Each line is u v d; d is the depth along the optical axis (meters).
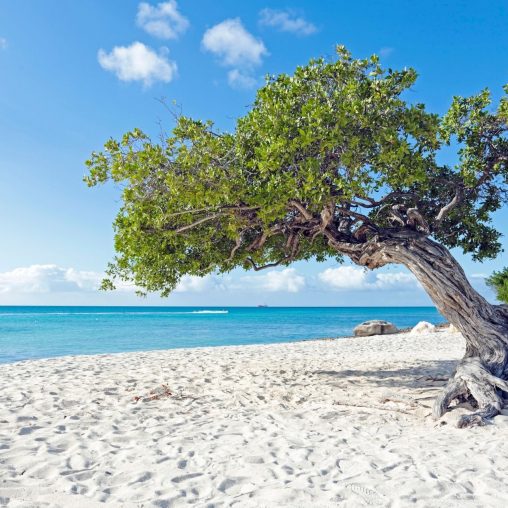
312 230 11.31
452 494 4.80
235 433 7.36
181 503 4.57
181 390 11.16
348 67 8.91
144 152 8.88
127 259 11.16
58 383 11.73
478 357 9.80
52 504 4.43
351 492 4.82
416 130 8.72
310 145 8.68
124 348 26.41
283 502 4.59
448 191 11.34
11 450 6.07
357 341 25.14
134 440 6.81
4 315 99.94
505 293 27.86
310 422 8.17
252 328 49.28
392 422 8.26
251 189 9.20
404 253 9.93
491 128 10.49
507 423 7.98
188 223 10.14
